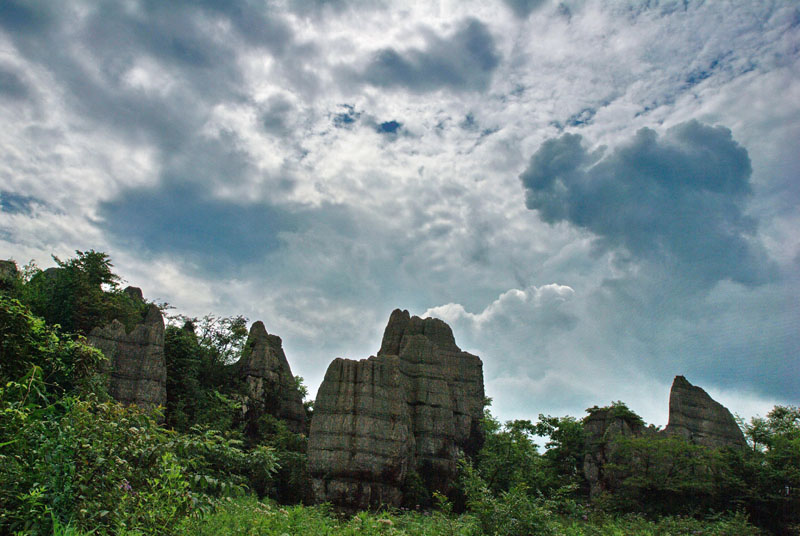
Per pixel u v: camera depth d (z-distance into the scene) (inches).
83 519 391.9
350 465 1704.0
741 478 1775.3
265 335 2576.3
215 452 943.0
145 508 425.7
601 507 1797.5
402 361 2146.9
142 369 1678.2
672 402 2164.1
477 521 812.0
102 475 428.1
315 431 1769.2
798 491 1652.3
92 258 1973.4
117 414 482.3
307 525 836.0
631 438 1940.2
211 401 2039.9
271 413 2287.2
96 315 1831.9
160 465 458.3
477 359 2436.0
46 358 623.5
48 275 1919.3
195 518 495.2
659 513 1763.0
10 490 380.8
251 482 1658.5
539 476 1989.4
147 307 2273.6
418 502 1813.5
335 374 1847.9
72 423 442.0
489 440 2176.4
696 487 1743.4
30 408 437.4
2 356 556.4
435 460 1962.4
